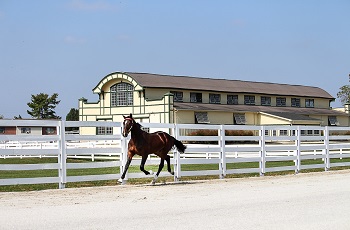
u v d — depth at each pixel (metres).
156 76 63.44
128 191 14.43
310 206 11.54
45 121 14.70
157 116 57.53
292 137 21.45
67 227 8.91
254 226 9.16
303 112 70.50
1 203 11.88
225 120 62.12
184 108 57.31
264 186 15.93
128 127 15.38
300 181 17.64
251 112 64.31
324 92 80.31
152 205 11.64
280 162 27.31
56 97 94.06
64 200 12.46
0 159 33.19
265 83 75.69
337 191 14.43
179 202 12.16
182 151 17.12
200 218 9.94
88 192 14.16
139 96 59.41
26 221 9.46
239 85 70.19
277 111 67.62
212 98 64.81
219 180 18.12
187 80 65.81
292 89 76.19
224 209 11.08
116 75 61.12
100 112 63.38
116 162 16.34
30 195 13.45
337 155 23.81
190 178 18.94
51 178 14.84
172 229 8.81
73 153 15.36
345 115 75.44
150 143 15.95
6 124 13.85
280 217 10.09
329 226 9.23
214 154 31.38
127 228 8.88
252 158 20.00
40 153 14.65
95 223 9.33
